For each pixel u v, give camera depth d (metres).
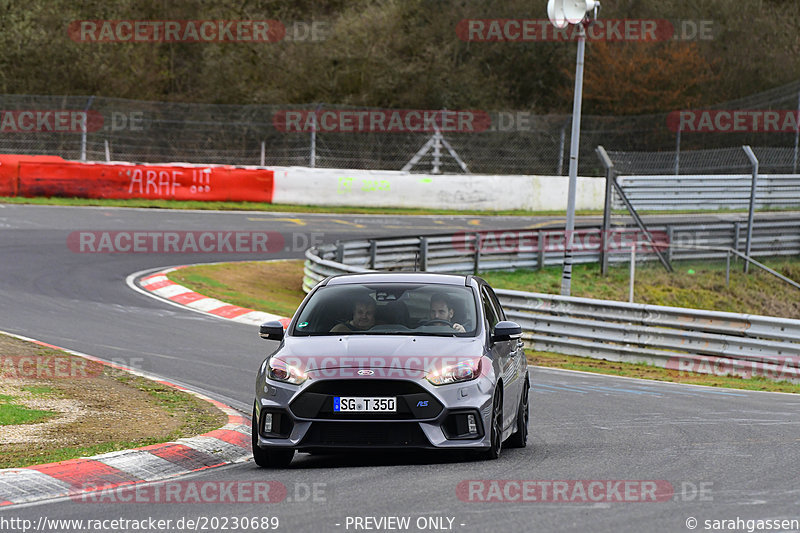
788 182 136.88
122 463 28.64
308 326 31.38
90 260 85.88
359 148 165.25
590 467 28.56
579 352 65.38
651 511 22.62
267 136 165.25
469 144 167.88
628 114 177.00
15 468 27.00
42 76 170.00
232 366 50.78
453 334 30.72
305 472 28.19
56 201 117.25
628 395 47.81
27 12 172.50
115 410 36.88
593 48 181.25
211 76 178.25
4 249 86.56
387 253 90.00
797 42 194.88
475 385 28.50
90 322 61.16
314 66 179.50
